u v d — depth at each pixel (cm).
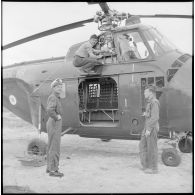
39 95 717
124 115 616
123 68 624
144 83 600
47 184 477
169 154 582
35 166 589
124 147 820
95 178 511
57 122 516
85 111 691
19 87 783
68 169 572
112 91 677
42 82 720
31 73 754
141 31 620
